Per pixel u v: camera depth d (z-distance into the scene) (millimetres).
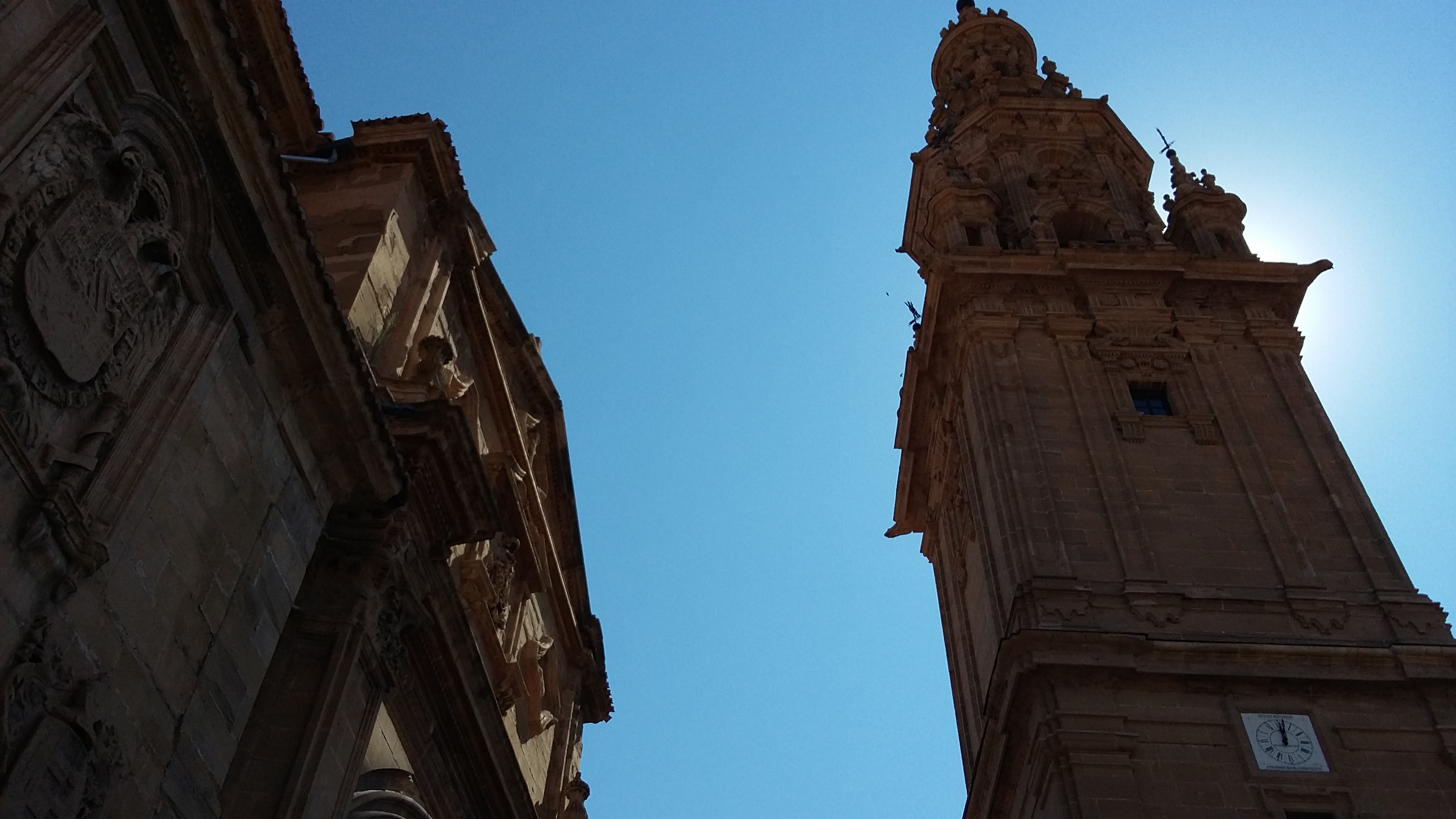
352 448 19547
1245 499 33719
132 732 14188
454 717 25406
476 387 33188
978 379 37281
